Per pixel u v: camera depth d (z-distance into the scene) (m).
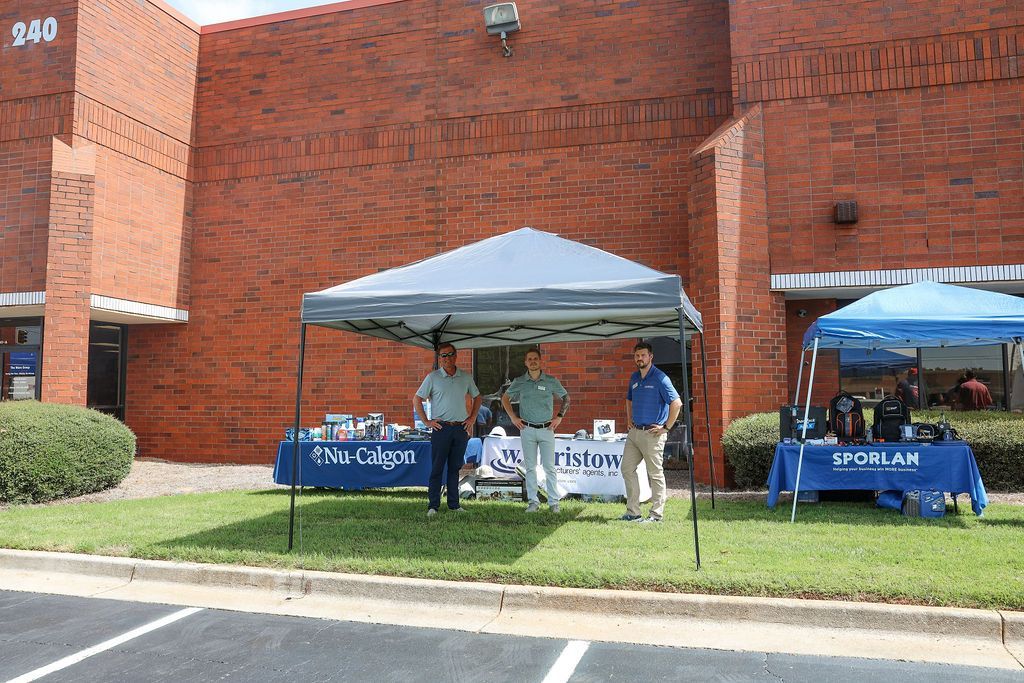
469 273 7.30
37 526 8.16
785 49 12.24
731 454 10.82
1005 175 11.48
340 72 14.77
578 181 13.47
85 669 4.65
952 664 4.64
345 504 9.52
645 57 13.42
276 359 14.59
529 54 13.88
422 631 5.35
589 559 6.48
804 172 12.02
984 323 8.27
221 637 5.23
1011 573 5.90
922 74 11.81
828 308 12.66
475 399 9.16
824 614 5.28
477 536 7.50
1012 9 11.62
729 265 11.64
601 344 13.17
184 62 15.32
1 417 9.99
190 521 8.41
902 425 9.06
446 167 14.05
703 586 5.70
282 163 14.91
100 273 13.43
